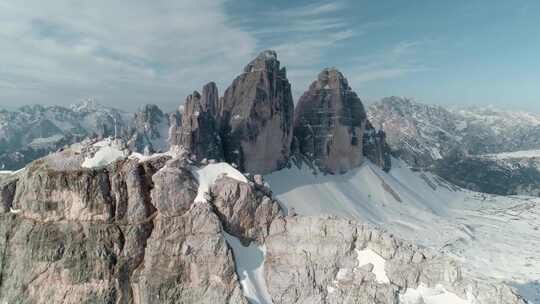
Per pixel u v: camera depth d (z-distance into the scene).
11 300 60.88
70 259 59.66
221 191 63.34
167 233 59.78
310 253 61.34
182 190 61.84
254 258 61.50
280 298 57.97
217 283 56.78
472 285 58.72
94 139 72.69
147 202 62.59
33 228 62.75
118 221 61.25
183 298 56.34
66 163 67.12
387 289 57.78
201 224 59.44
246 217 63.75
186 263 58.09
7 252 63.94
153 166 64.94
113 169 63.78
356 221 64.19
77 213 61.88
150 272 57.88
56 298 58.84
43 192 63.44
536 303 120.50
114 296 57.97
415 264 60.62
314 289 58.56
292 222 64.44
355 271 60.09
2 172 81.00
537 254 183.62
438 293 58.56
